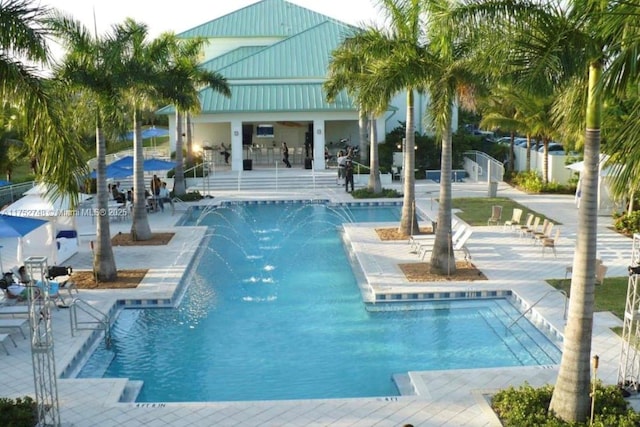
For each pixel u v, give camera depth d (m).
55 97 10.68
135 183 22.62
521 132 34.84
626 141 7.87
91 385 11.34
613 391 10.17
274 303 16.64
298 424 9.97
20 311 13.67
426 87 18.81
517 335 14.16
